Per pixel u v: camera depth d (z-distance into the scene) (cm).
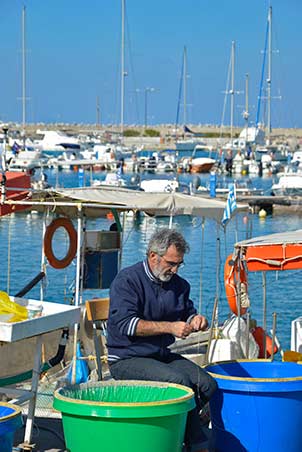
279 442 555
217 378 566
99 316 706
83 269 983
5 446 488
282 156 8062
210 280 2177
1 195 910
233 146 8169
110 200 1009
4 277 2128
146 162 6844
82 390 546
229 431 564
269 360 639
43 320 568
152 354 577
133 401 551
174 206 1030
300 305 1827
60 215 1105
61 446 619
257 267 722
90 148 8569
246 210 1216
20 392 590
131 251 2606
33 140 8988
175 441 510
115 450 496
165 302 580
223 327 953
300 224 3772
